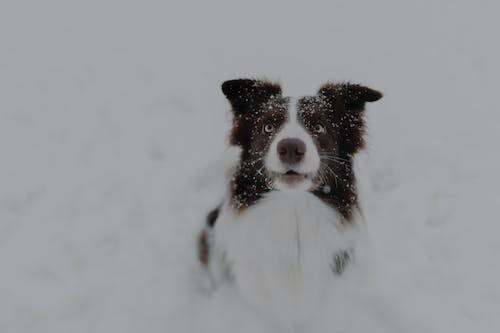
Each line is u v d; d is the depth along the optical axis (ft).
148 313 5.74
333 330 5.70
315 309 5.73
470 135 7.04
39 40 8.66
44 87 7.45
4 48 8.41
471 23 9.30
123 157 6.73
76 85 7.50
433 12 9.66
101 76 7.70
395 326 5.70
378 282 5.86
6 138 6.88
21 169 6.61
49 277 5.94
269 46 8.68
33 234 6.19
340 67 8.18
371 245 6.09
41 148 6.80
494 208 6.40
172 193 6.47
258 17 9.52
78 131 6.94
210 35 8.97
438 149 6.86
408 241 6.19
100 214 6.31
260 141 5.38
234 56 8.38
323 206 5.48
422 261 6.06
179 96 7.30
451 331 5.63
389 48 8.70
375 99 5.46
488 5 9.79
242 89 5.52
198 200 6.46
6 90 7.38
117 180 6.54
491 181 6.60
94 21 9.31
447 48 8.69
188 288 5.89
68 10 9.61
